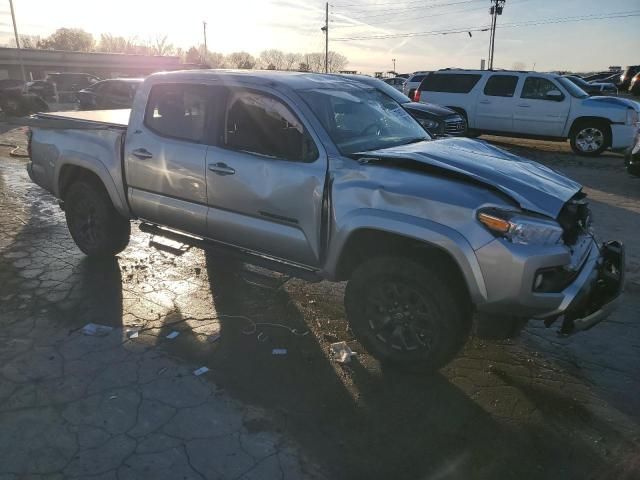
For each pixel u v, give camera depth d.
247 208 3.93
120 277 4.98
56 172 5.30
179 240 4.57
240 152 3.95
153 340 3.86
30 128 5.68
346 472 2.64
